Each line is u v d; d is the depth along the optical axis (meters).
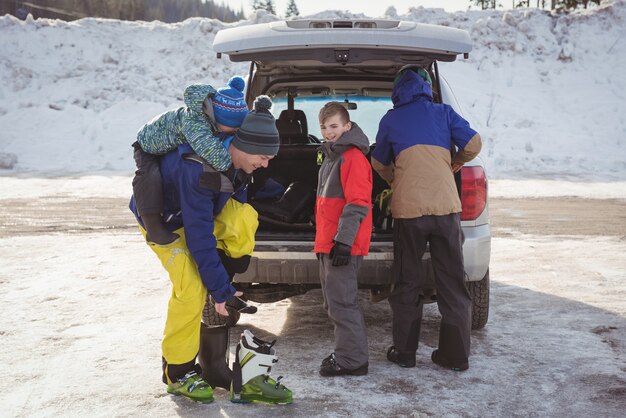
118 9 97.31
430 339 4.37
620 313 4.80
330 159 3.65
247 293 4.25
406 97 3.79
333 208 3.61
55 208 10.01
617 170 15.70
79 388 3.47
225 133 3.17
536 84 20.64
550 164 16.16
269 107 3.12
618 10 22.86
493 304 5.06
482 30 22.52
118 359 3.89
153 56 22.38
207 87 3.06
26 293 5.33
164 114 3.15
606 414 3.17
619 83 20.34
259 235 3.99
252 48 3.91
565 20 22.81
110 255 6.76
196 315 3.26
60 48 22.44
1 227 8.40
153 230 3.15
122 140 17.94
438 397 3.37
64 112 18.98
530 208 10.25
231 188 3.12
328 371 3.65
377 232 4.26
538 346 4.14
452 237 3.69
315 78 5.20
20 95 20.39
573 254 6.81
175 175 3.09
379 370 3.77
